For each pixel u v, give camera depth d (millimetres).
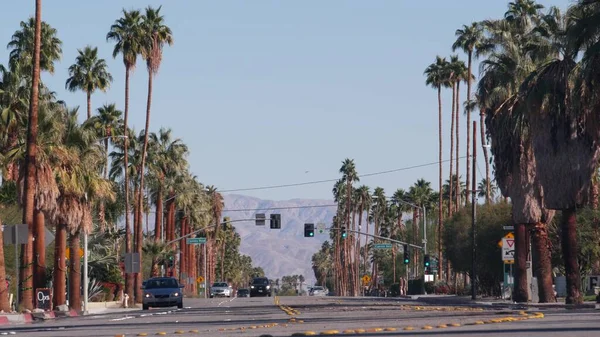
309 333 35438
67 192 77688
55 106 81500
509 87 80688
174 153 162250
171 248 154125
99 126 135250
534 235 80125
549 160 69812
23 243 66375
